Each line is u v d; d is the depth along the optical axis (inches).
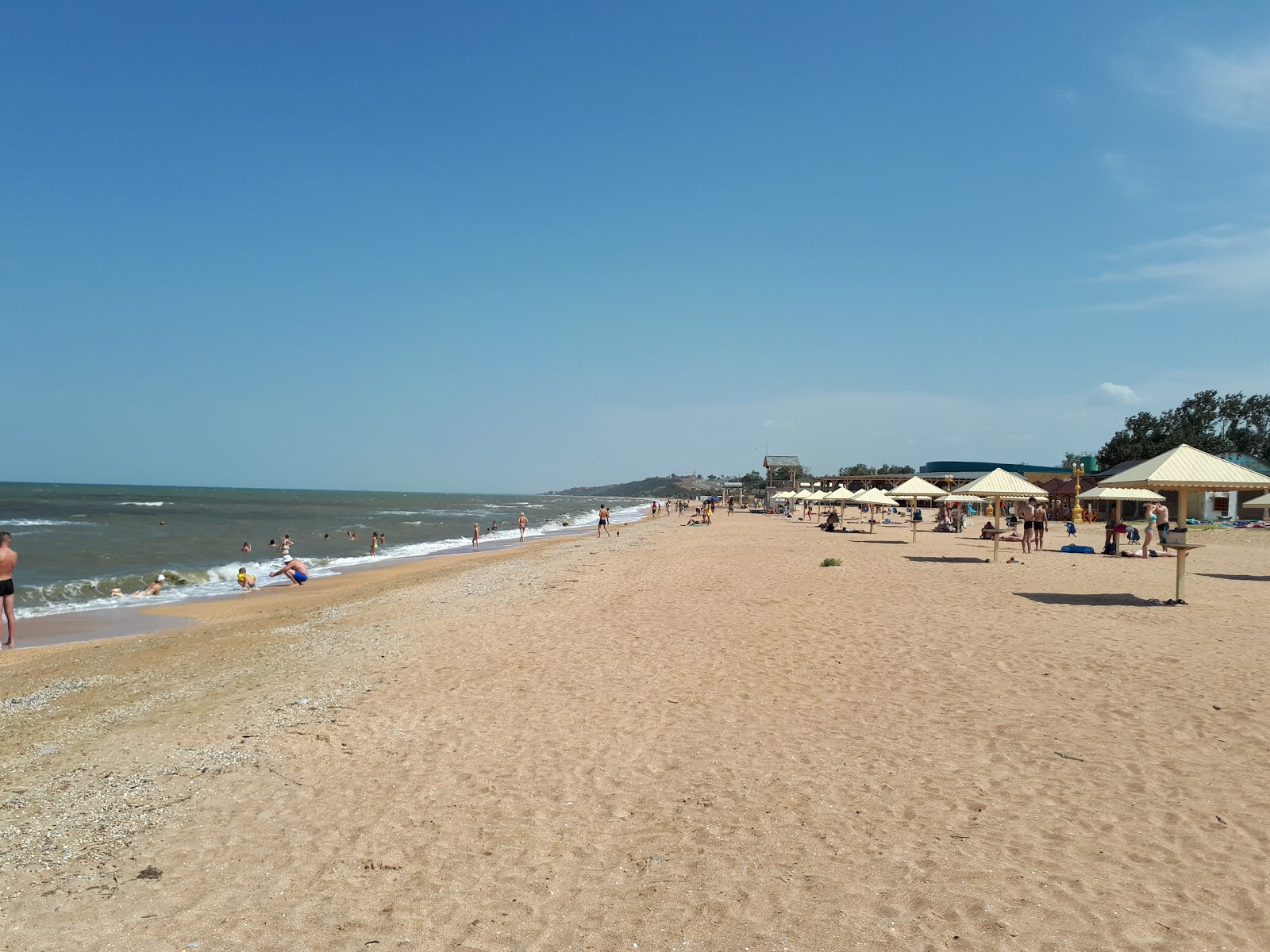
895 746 237.3
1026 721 256.1
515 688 325.1
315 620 587.2
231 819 205.0
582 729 266.2
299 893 164.2
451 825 194.7
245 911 158.1
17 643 575.2
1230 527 1514.5
